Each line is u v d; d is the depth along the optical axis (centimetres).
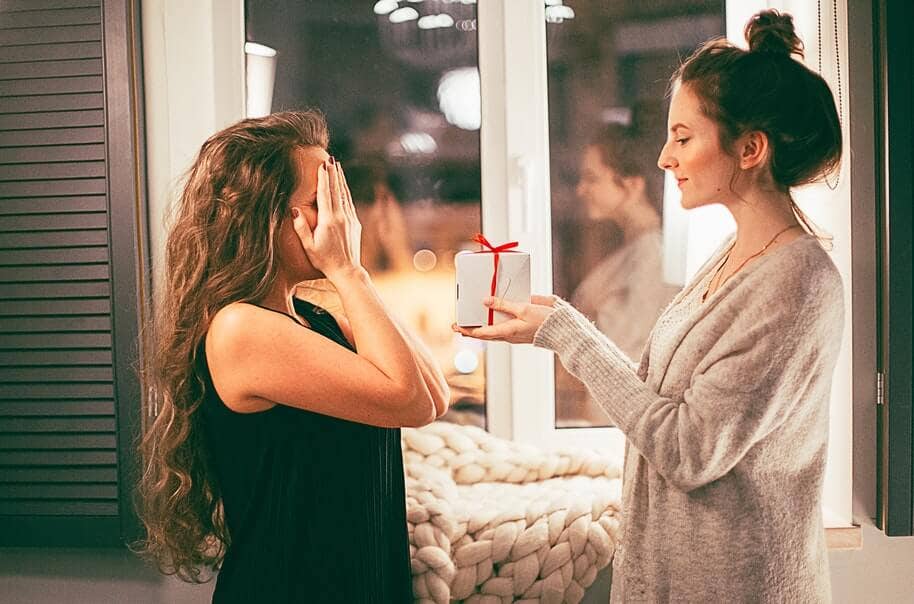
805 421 100
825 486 157
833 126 100
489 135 161
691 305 110
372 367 97
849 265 149
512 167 160
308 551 102
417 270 163
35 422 146
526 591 128
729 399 94
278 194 101
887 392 145
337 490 103
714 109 99
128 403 145
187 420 103
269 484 100
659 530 105
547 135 161
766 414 95
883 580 151
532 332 110
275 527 100
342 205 105
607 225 164
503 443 149
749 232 103
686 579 102
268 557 100
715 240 162
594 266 164
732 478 100
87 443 146
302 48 159
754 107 97
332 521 103
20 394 146
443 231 162
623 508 113
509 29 158
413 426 101
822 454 104
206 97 153
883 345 146
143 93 148
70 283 145
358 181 161
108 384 145
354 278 101
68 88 144
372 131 161
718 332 100
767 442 99
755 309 96
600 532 131
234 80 156
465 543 125
